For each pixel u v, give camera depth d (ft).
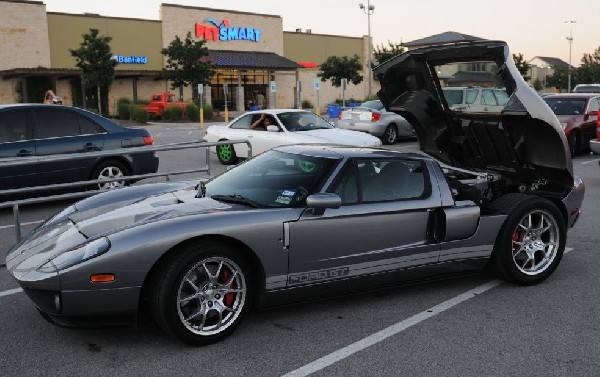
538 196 17.11
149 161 30.78
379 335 13.19
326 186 14.06
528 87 15.67
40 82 123.44
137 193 16.12
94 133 28.91
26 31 125.29
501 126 17.25
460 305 15.16
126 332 13.20
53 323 12.07
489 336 13.15
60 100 63.46
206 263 12.50
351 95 188.85
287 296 13.62
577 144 48.06
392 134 59.06
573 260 19.34
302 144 16.98
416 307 14.99
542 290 16.39
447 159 20.53
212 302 12.63
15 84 122.21
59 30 130.31
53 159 19.90
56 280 11.35
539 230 16.92
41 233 13.98
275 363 11.75
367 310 14.75
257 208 13.39
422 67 18.37
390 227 14.58
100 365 11.60
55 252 12.27
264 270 13.05
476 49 16.52
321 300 15.06
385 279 14.92
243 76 160.04
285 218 13.19
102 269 11.48
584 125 47.73
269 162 15.80
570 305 15.19
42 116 27.35
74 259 11.64
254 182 14.94
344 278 14.21
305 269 13.60
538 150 16.62
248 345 12.60
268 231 12.93
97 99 124.47
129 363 11.69
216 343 12.68
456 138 19.52
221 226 12.44
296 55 175.32
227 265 12.70
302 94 175.22
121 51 139.64
